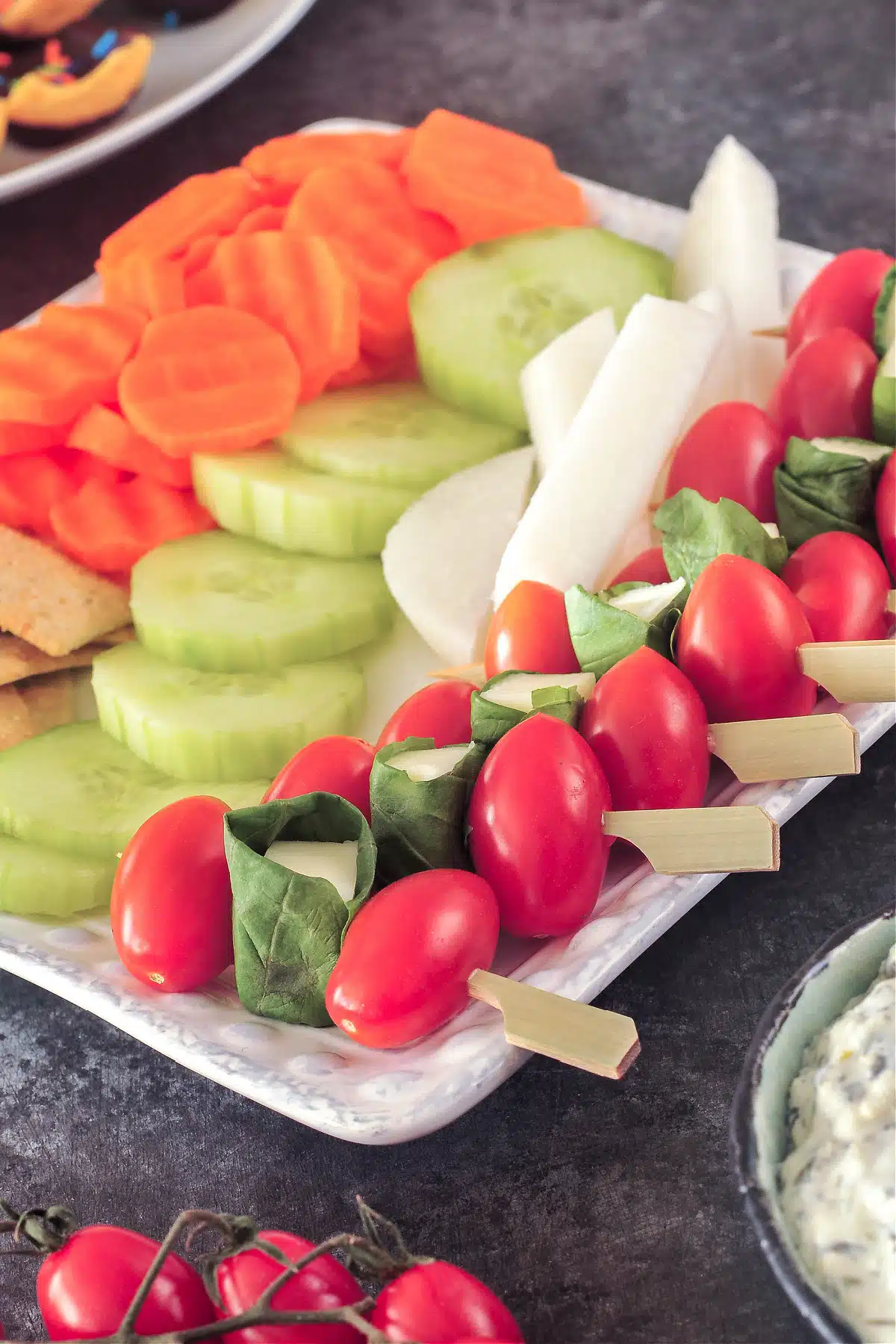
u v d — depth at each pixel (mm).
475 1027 477
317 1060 477
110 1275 434
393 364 652
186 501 616
